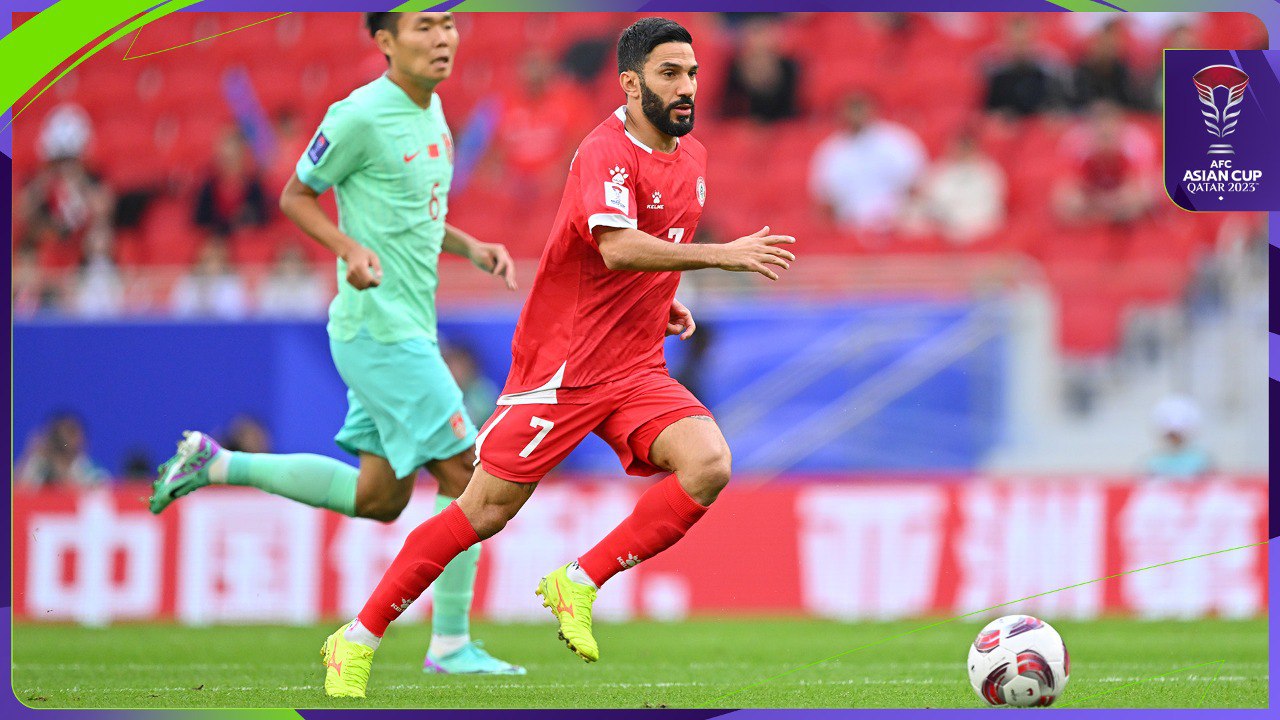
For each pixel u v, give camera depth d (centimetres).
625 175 1641
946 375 3638
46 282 4169
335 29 5534
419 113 2047
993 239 4712
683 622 3177
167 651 2648
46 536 3294
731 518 3281
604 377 1731
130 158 5281
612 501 3247
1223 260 4075
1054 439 3800
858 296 3816
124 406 3553
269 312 3822
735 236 4894
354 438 2148
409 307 2067
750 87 5162
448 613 2162
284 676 2161
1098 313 4038
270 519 3266
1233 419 3950
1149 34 4934
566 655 2594
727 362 3644
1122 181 4694
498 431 1747
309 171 1972
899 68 5203
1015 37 4988
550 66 5244
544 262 1717
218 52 5478
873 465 3634
